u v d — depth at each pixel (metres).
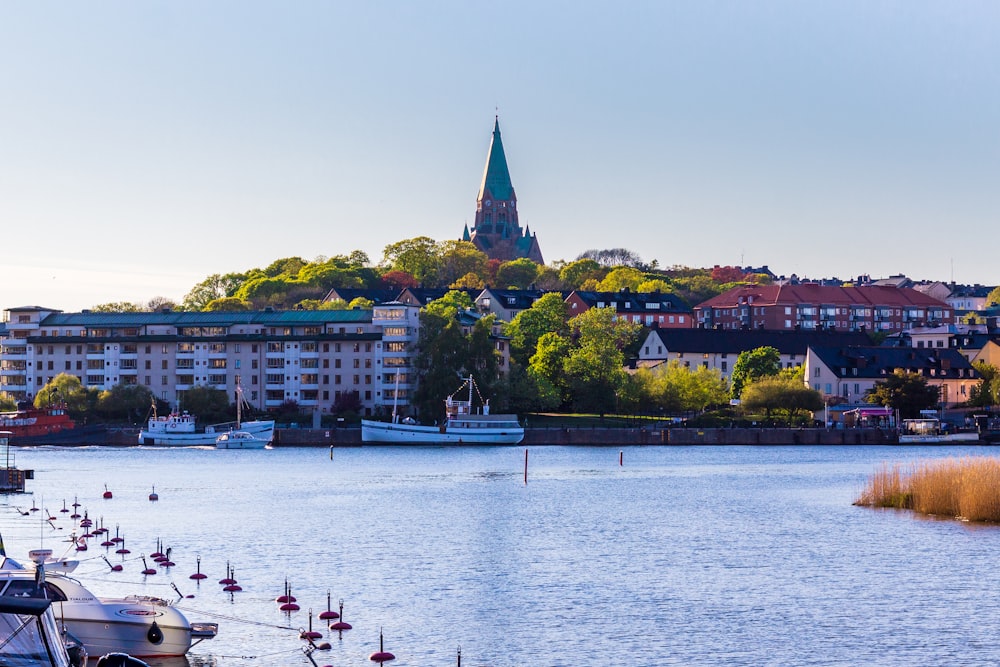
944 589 106.88
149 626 83.38
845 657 86.00
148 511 164.00
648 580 111.88
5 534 140.38
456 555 126.00
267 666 84.19
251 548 130.75
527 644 89.56
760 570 116.31
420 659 86.12
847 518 151.62
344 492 191.00
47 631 60.00
